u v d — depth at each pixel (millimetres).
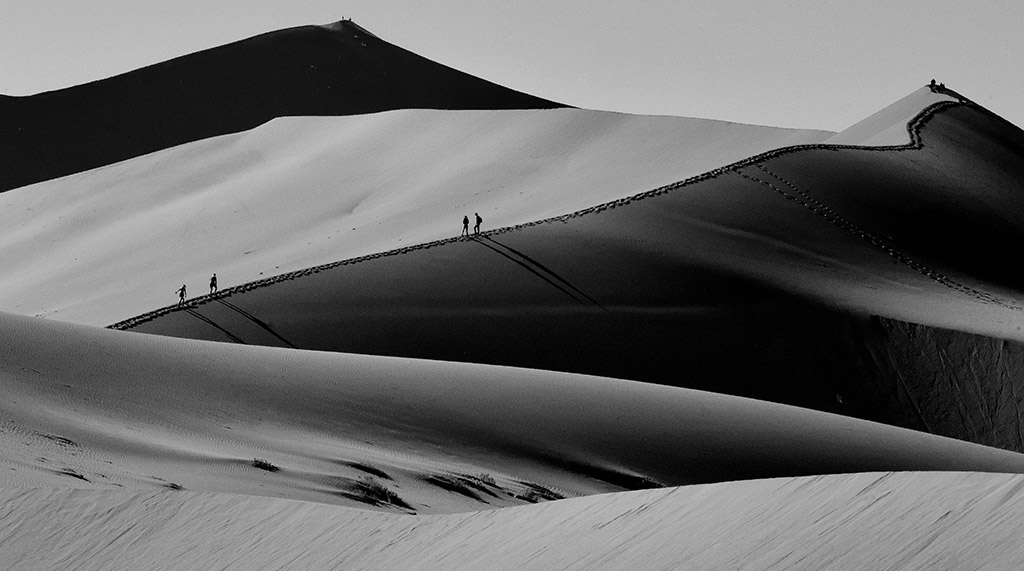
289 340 63938
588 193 95875
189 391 34031
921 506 11688
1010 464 40344
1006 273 80375
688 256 73062
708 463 35438
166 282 92938
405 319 65125
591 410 38062
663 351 64312
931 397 63281
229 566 17469
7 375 31531
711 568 12406
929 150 94812
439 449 32844
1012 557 10047
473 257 71312
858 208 83125
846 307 68625
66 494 20953
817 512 12648
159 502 20141
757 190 83062
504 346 63281
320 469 26422
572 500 16062
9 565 19312
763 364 64562
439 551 15820
